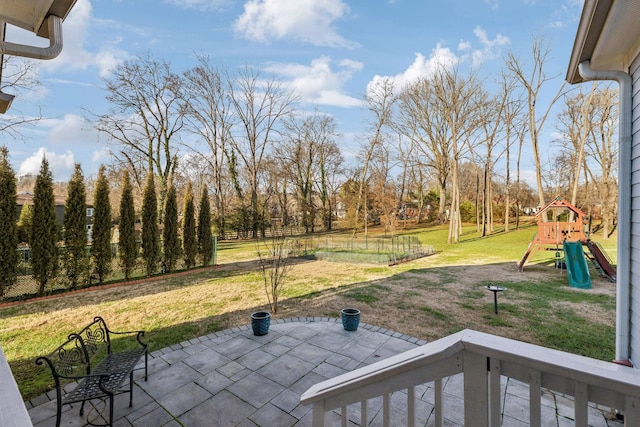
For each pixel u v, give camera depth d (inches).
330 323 196.5
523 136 870.4
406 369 45.0
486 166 820.0
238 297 269.0
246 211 909.8
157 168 759.1
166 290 299.6
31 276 294.5
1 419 35.9
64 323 206.8
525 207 1334.9
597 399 33.6
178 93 766.5
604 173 694.5
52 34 88.3
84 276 313.6
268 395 118.1
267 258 505.7
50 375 136.7
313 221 1047.6
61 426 100.8
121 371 106.0
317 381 127.8
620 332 108.6
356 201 941.2
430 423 102.7
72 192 310.3
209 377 130.8
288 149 1059.3
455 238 696.4
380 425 102.6
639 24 89.0
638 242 100.4
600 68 115.6
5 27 107.8
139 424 101.7
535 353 36.7
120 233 348.2
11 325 203.3
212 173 992.2
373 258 482.0
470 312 220.5
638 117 100.8
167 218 397.7
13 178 268.7
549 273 363.6
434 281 324.5
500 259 472.4
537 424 36.1
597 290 284.0
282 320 202.5
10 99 119.8
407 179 1307.8
